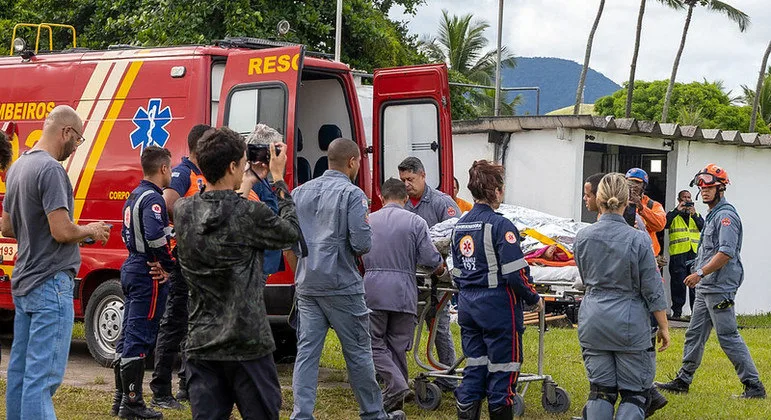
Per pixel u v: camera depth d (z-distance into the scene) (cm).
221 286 475
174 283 755
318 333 663
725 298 880
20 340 589
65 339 584
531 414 782
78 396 800
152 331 732
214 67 921
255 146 545
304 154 996
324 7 1958
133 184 934
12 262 998
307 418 656
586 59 3825
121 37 1952
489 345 657
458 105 2570
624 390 634
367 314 670
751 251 1747
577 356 1066
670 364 1058
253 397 477
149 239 712
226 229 473
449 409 796
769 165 1775
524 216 898
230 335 470
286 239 483
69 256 587
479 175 666
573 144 1543
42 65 1012
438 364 823
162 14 1817
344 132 979
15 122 1015
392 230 750
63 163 972
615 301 630
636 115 4750
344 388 863
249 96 877
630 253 624
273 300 870
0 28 2064
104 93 962
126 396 724
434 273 767
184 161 766
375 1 2384
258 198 637
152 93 933
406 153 988
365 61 2012
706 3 4109
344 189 659
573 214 1541
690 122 4434
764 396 885
